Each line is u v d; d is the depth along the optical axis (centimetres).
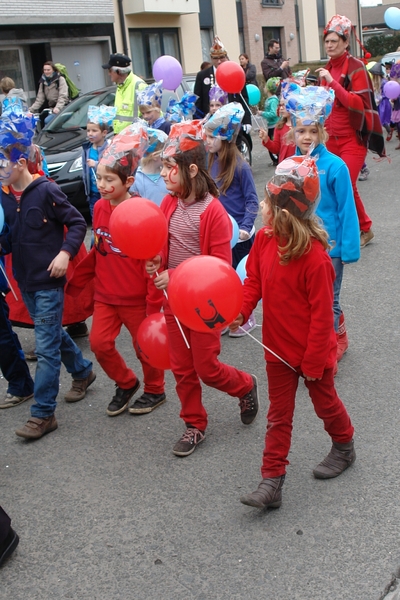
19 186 402
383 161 1324
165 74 829
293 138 454
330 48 612
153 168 478
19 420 447
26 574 303
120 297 411
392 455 365
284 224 296
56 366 414
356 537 306
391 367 469
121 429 422
